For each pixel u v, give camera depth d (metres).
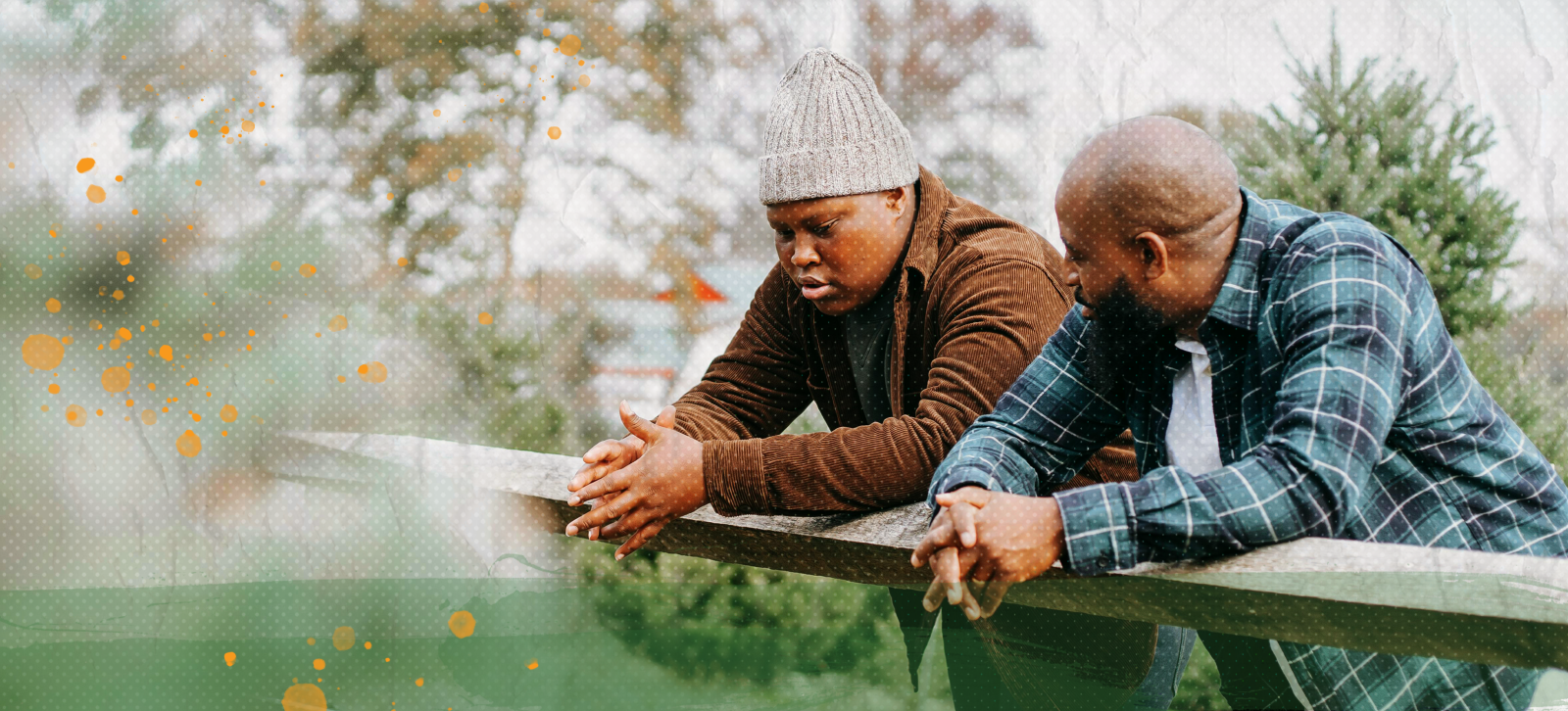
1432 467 0.87
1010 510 0.80
